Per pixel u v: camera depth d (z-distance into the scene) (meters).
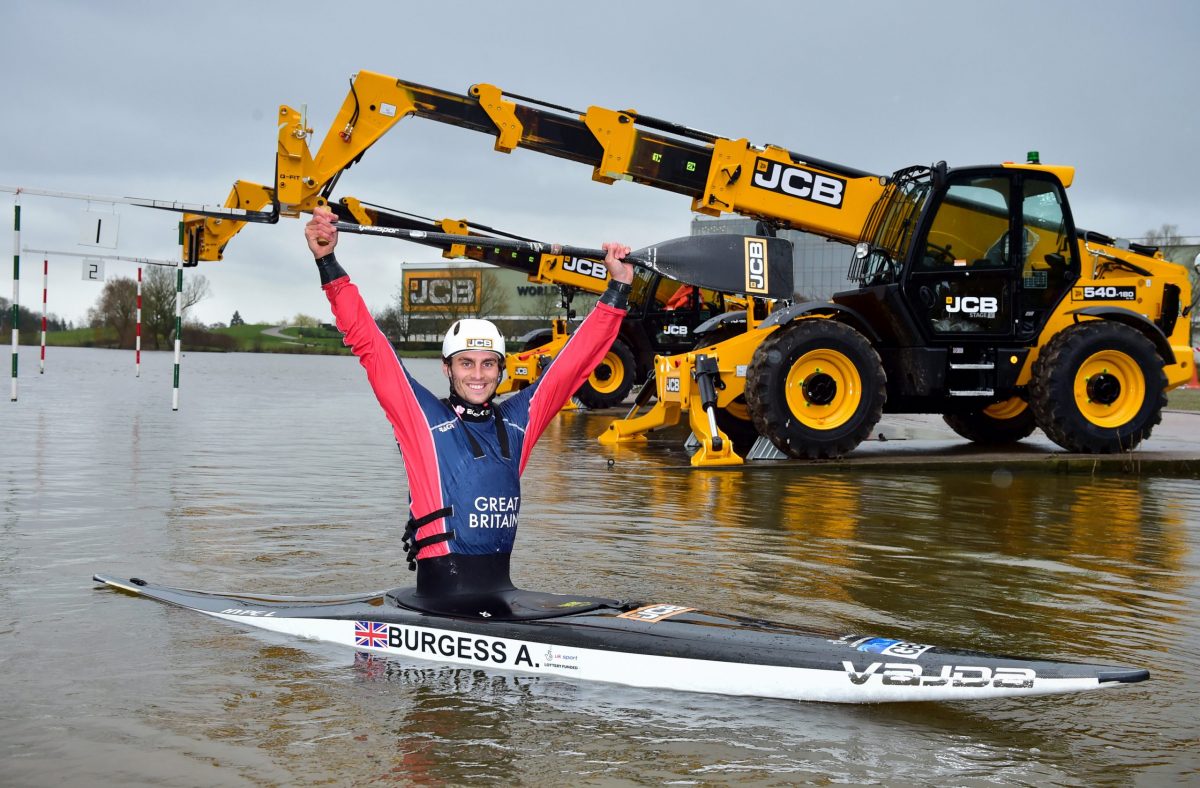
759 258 5.71
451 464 3.97
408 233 4.52
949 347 11.05
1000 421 13.17
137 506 7.18
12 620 4.30
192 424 14.03
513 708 3.33
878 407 10.60
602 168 11.79
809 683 3.40
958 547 6.18
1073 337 10.93
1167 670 3.85
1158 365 11.08
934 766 2.93
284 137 11.62
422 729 3.15
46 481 8.32
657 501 7.89
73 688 3.49
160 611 4.47
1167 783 2.84
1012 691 3.23
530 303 62.03
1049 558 5.88
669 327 19.05
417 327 64.50
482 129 11.88
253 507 7.25
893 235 11.36
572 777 2.82
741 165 11.59
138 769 2.85
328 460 10.18
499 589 4.06
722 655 3.49
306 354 79.31
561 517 7.05
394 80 11.79
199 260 15.21
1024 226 11.12
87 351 67.94
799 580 5.23
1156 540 6.48
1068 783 2.83
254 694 3.45
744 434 12.66
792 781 2.80
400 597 4.11
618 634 3.64
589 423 16.14
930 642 4.16
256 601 4.50
